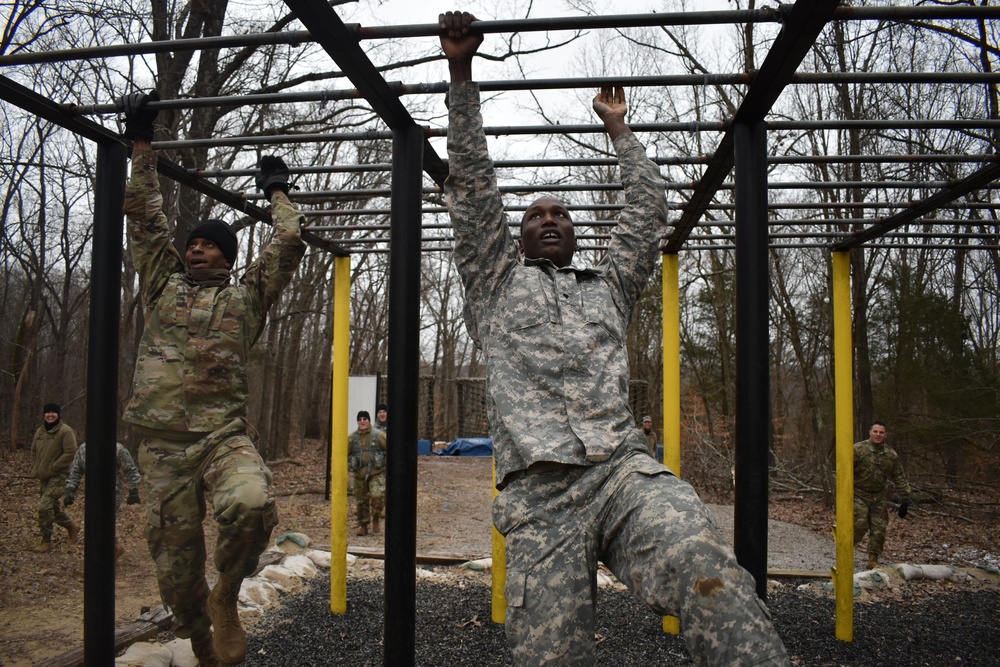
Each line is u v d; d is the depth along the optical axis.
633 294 2.21
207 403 2.50
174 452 2.49
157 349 2.54
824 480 12.30
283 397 18.64
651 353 20.94
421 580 5.60
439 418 34.41
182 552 2.56
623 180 2.37
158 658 3.69
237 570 2.37
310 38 1.94
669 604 1.46
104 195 2.37
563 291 2.07
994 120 2.48
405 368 2.15
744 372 2.12
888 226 3.78
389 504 2.12
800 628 4.65
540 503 1.79
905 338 11.76
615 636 4.28
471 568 5.99
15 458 13.65
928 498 11.71
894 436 12.16
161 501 2.50
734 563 1.44
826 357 15.64
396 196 2.23
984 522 10.44
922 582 6.14
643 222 2.26
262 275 2.65
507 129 2.61
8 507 8.98
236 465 2.35
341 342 4.66
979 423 10.52
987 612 5.25
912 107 9.95
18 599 5.30
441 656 3.97
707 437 15.45
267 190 2.80
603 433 1.83
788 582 6.08
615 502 1.71
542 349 1.94
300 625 4.40
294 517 9.98
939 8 1.77
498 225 2.13
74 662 3.70
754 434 2.10
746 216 2.17
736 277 2.18
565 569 1.70
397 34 1.91
